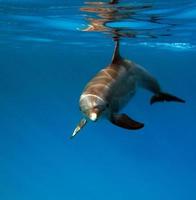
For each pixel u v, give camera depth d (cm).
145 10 1238
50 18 1562
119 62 627
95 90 555
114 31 1698
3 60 5394
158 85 683
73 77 8469
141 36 1869
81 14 1373
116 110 571
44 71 7488
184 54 3403
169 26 1575
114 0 1084
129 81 610
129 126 512
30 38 2459
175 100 674
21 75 8319
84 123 575
